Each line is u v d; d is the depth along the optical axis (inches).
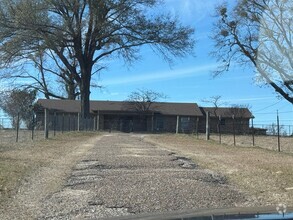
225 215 113.0
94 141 957.2
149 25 1846.7
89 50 1972.2
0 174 431.5
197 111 2578.7
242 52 2039.9
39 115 2362.2
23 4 1673.2
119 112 2514.8
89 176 449.7
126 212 313.1
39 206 328.8
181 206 329.7
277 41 1910.7
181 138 1146.0
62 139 986.7
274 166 521.7
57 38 1787.6
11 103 2276.1
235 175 461.7
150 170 490.0
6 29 1695.4
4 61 1819.6
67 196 360.5
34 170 477.7
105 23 1824.6
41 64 2564.0
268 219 103.7
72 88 2664.9
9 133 1211.9
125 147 783.1
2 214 303.3
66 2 1752.0
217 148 800.9
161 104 2625.5
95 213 310.5
